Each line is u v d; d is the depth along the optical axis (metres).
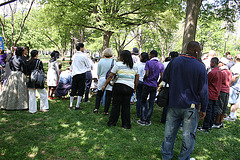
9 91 4.68
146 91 4.32
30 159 2.68
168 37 12.54
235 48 35.22
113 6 10.14
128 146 3.28
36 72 4.51
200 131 4.32
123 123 4.10
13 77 4.68
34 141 3.21
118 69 3.94
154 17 11.21
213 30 24.91
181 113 2.52
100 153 2.96
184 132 2.50
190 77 2.43
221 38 26.03
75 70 5.02
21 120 4.13
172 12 10.73
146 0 9.62
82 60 5.00
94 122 4.30
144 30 22.59
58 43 31.55
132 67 3.96
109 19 9.66
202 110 2.46
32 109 4.60
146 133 3.89
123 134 3.72
